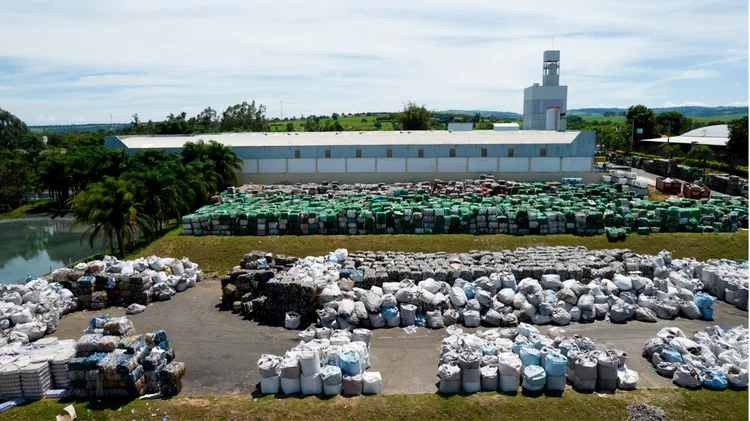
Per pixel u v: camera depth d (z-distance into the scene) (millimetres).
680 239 41875
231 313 29469
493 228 43406
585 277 29703
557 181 65438
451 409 19094
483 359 21000
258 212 44531
